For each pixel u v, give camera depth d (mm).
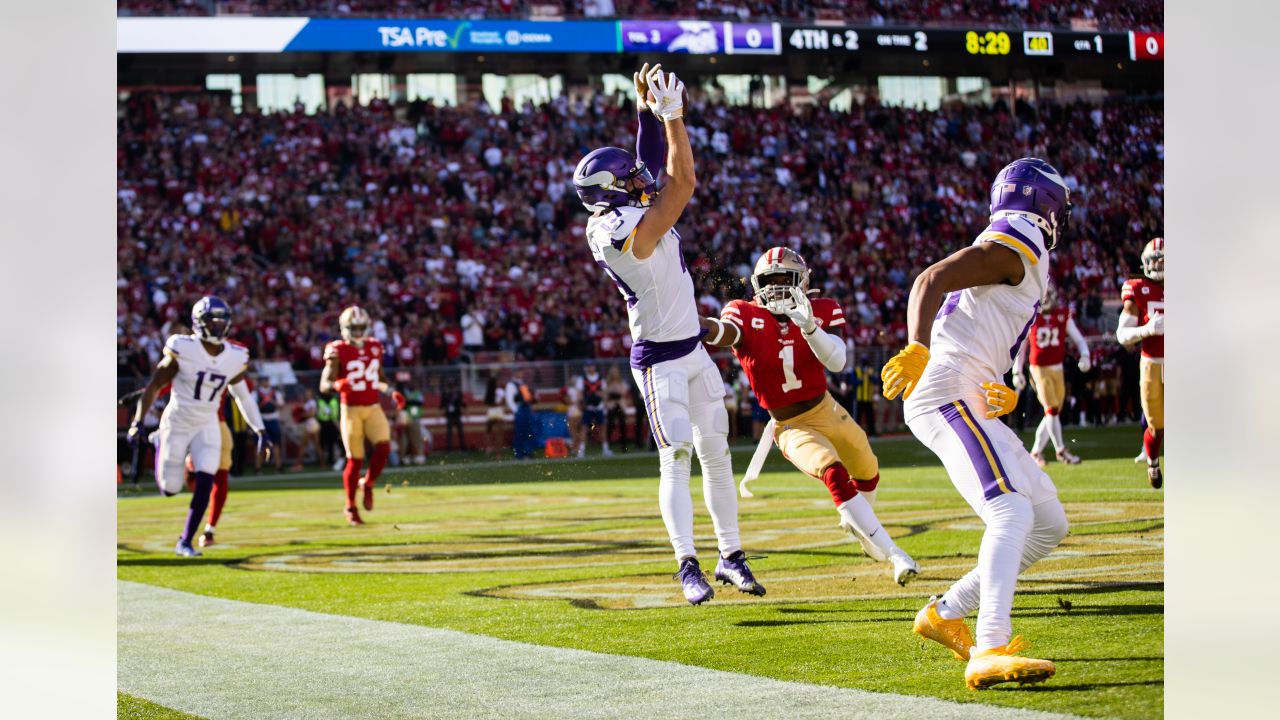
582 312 20703
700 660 3707
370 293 20859
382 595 5383
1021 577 4938
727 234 23562
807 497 9664
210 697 3557
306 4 23594
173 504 12266
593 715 3150
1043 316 10852
